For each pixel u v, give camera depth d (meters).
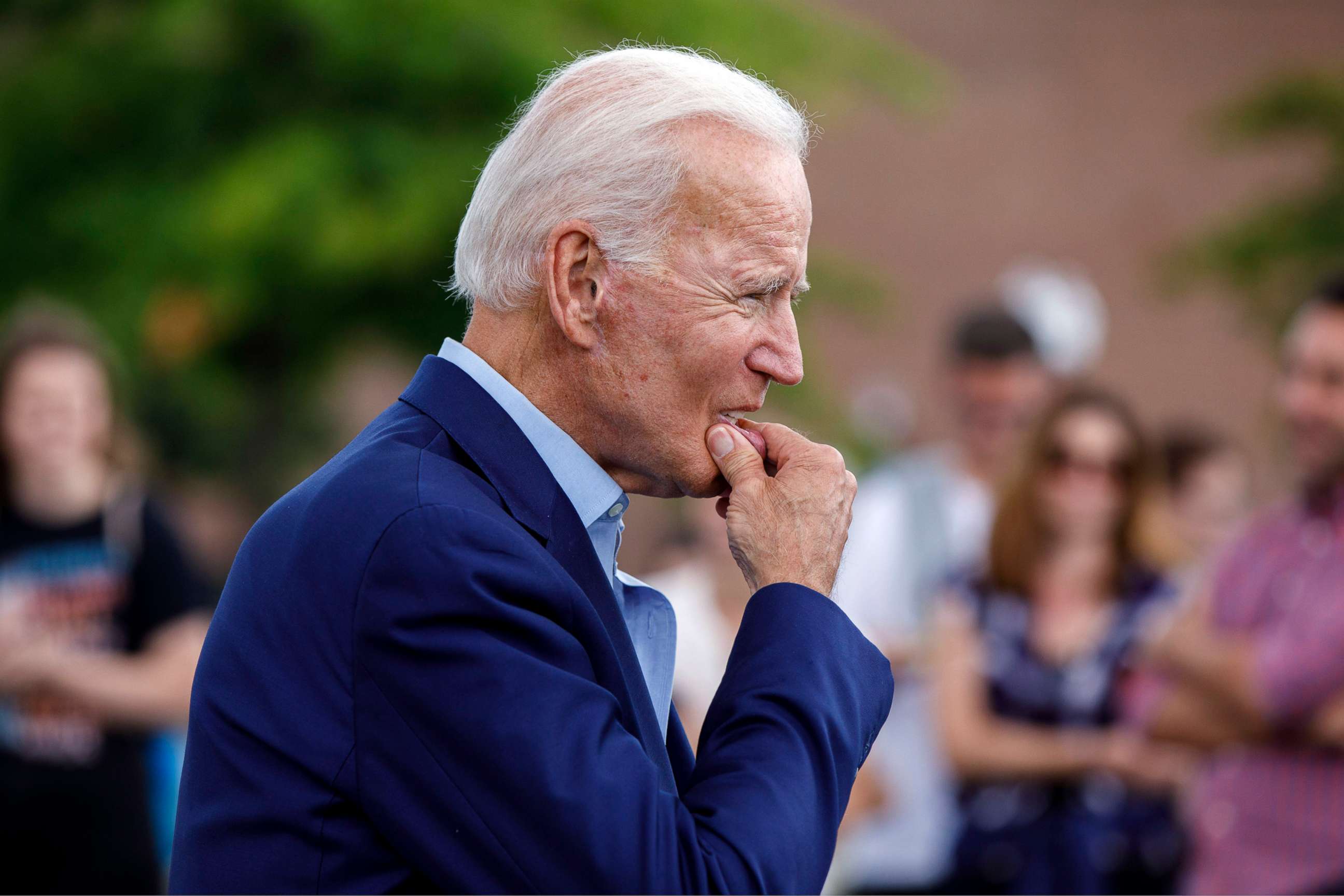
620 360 4.36
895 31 47.59
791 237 4.43
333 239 19.78
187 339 22.22
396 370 26.55
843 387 39.66
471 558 3.89
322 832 3.89
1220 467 17.52
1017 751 10.10
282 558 4.08
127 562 9.88
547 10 21.86
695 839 3.72
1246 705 8.87
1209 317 45.72
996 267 47.16
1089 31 47.50
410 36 20.83
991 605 10.52
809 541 4.48
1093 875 9.86
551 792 3.69
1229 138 36.12
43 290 20.91
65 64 21.48
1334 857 8.62
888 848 10.48
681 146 4.30
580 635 4.13
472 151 20.72
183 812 4.21
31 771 9.39
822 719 4.03
